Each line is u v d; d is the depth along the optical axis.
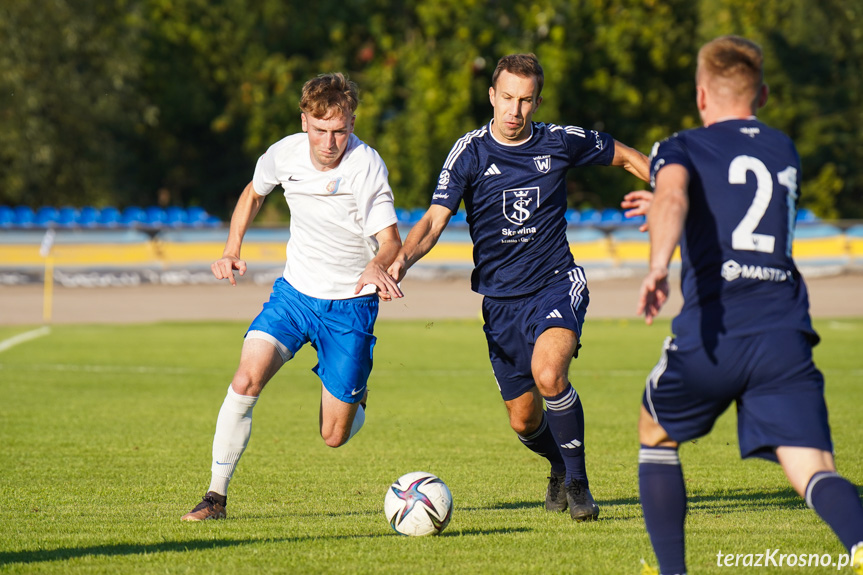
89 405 35.78
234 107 139.38
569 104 120.94
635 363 50.16
